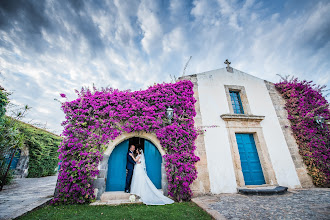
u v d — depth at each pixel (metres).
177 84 5.88
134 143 6.30
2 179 5.90
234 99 6.88
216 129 5.79
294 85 6.98
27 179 8.55
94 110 4.96
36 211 3.27
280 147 6.02
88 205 3.87
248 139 6.12
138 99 5.38
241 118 6.01
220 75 6.93
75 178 4.17
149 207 3.66
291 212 3.00
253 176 5.57
